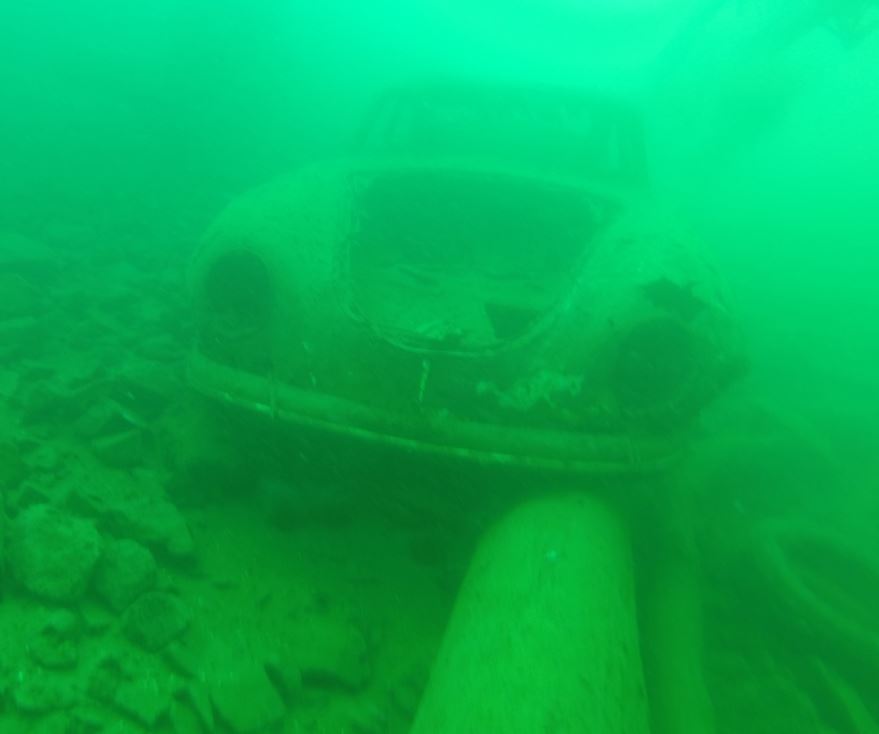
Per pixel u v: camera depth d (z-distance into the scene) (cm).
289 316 260
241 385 263
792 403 587
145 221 711
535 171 441
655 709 220
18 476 269
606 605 185
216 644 216
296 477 296
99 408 329
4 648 191
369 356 251
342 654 223
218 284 283
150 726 184
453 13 1908
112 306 481
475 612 183
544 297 398
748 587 330
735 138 1064
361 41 2066
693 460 418
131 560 226
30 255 497
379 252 429
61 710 182
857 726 259
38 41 1480
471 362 250
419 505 271
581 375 250
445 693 156
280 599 248
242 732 189
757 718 261
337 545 283
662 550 290
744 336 276
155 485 294
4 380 350
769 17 901
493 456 242
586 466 245
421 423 245
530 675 153
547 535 209
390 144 464
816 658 292
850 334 771
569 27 1644
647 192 444
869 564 353
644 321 254
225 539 274
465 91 482
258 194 317
